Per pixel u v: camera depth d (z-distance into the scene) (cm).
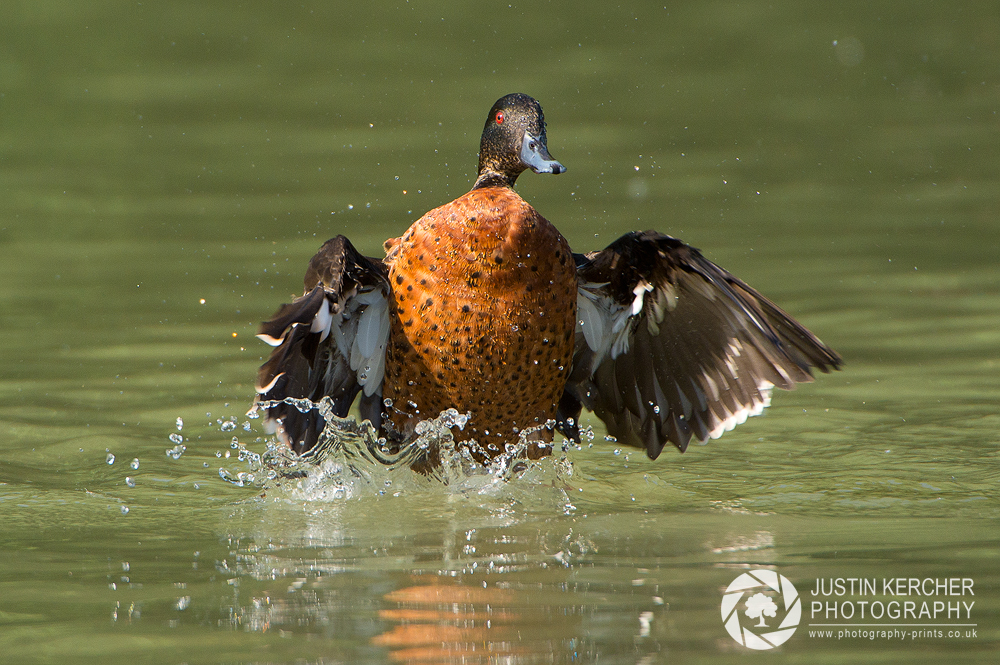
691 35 3475
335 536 791
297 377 899
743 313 901
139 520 830
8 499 874
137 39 3241
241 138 2428
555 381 915
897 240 1727
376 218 1853
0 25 3309
